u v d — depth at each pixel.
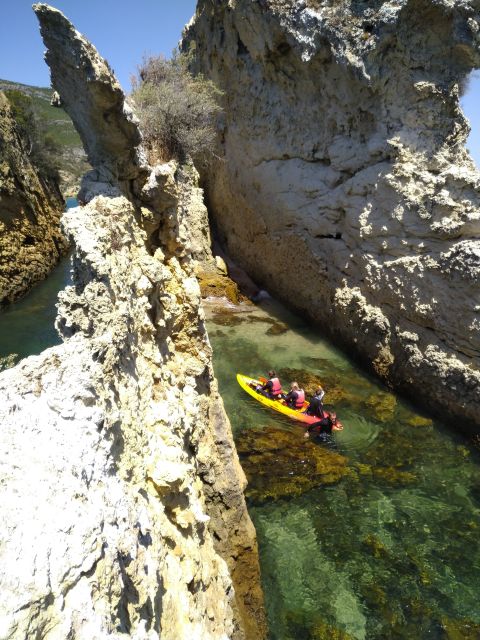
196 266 17.69
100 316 3.54
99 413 2.87
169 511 3.83
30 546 1.93
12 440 2.35
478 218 9.78
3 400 2.53
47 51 4.38
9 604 1.71
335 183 13.77
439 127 11.04
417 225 10.96
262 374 12.16
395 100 11.45
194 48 20.27
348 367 12.84
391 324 11.73
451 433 10.03
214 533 5.71
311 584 6.40
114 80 4.41
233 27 16.72
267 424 9.92
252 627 5.61
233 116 18.64
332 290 14.11
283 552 6.87
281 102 15.62
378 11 11.27
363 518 7.57
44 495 2.18
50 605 1.83
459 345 10.05
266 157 16.83
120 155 5.13
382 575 6.59
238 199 19.31
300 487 8.15
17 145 18.52
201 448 5.64
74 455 2.50
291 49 14.00
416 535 7.29
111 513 2.49
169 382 4.97
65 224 4.23
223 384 11.49
